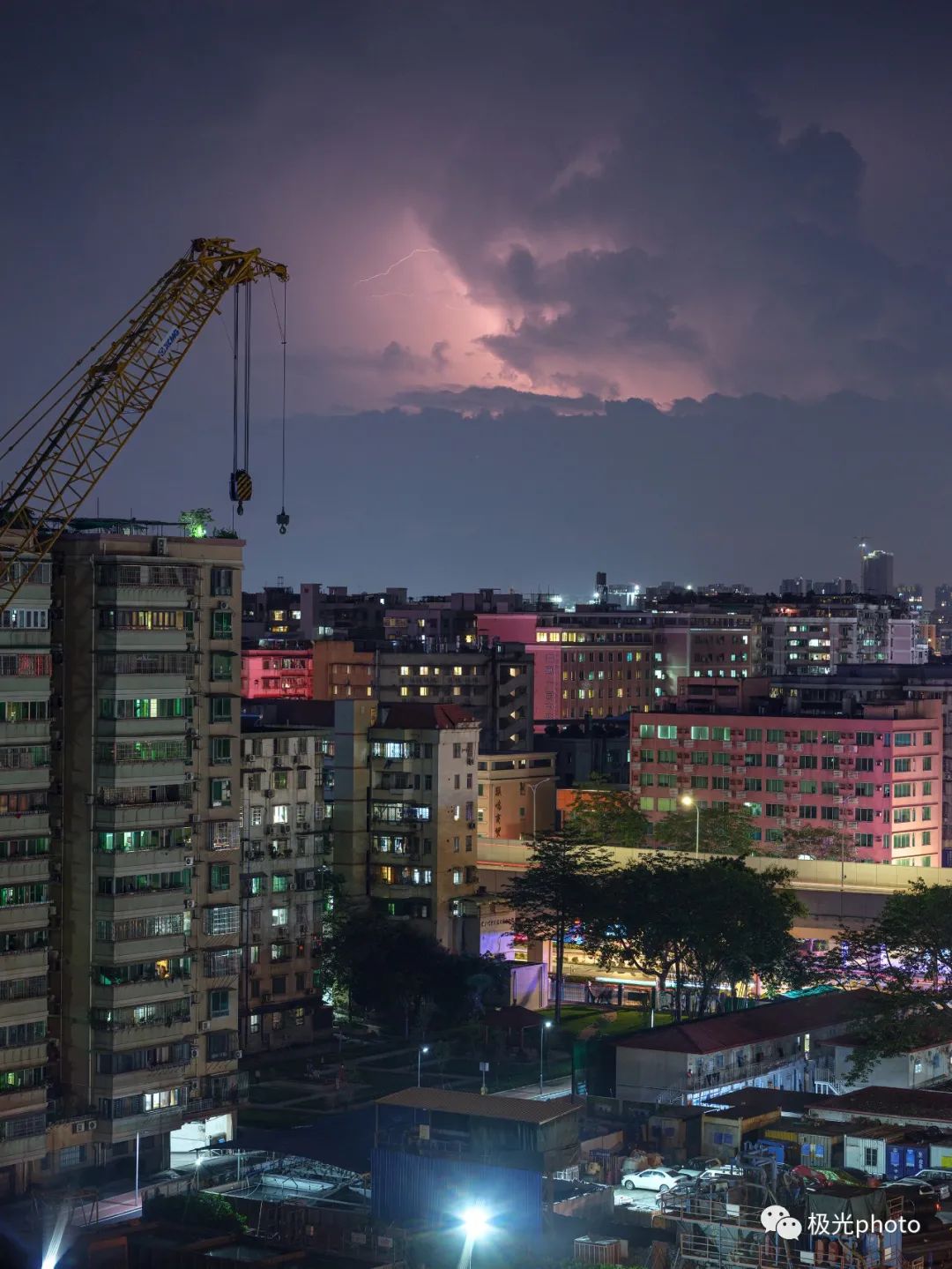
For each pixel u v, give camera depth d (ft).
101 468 513.45
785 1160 440.45
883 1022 528.22
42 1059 486.38
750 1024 556.51
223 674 545.03
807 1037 565.12
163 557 519.60
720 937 649.61
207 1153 513.04
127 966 508.94
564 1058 641.81
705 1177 408.05
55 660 515.50
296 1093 595.88
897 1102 473.67
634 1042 533.96
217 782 543.39
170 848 518.37
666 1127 469.16
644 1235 374.43
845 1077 534.78
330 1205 437.58
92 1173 499.51
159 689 517.96
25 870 484.33
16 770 484.33
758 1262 351.25
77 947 510.99
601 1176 433.48
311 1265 369.09
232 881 545.44
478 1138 429.38
